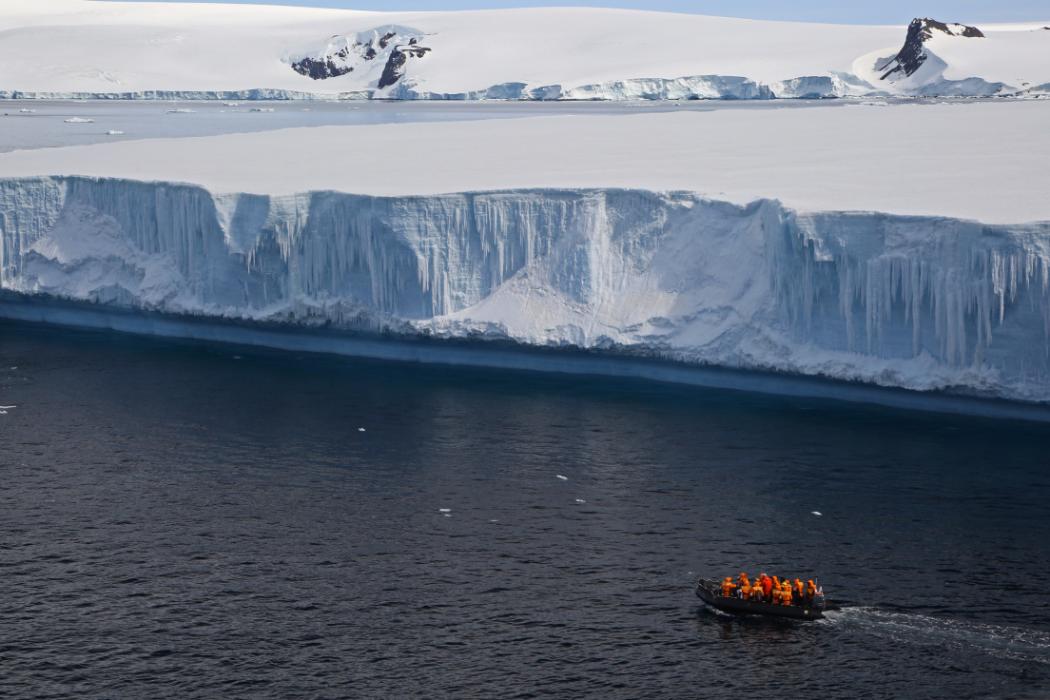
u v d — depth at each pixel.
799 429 53.91
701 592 37.69
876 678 33.25
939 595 37.91
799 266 57.53
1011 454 50.06
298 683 33.06
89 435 53.88
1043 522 43.31
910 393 56.22
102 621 36.31
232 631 35.84
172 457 51.00
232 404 58.91
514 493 46.69
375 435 53.91
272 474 48.91
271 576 39.44
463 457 50.88
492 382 62.97
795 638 35.50
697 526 43.38
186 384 62.66
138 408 58.16
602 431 54.19
